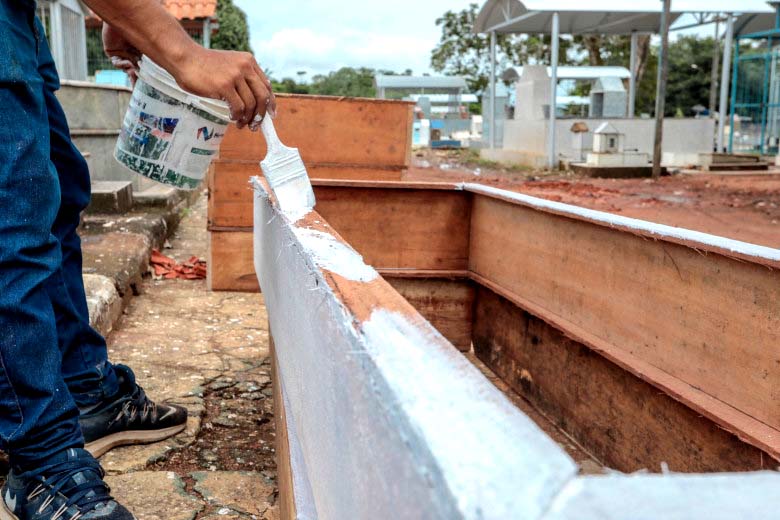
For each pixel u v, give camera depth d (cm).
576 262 245
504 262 302
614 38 4097
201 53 155
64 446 164
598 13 1919
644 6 1895
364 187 320
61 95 678
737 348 169
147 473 214
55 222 212
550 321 252
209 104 183
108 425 224
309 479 112
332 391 82
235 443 241
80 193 215
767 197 1168
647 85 4809
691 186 1371
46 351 159
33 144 155
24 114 155
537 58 4825
